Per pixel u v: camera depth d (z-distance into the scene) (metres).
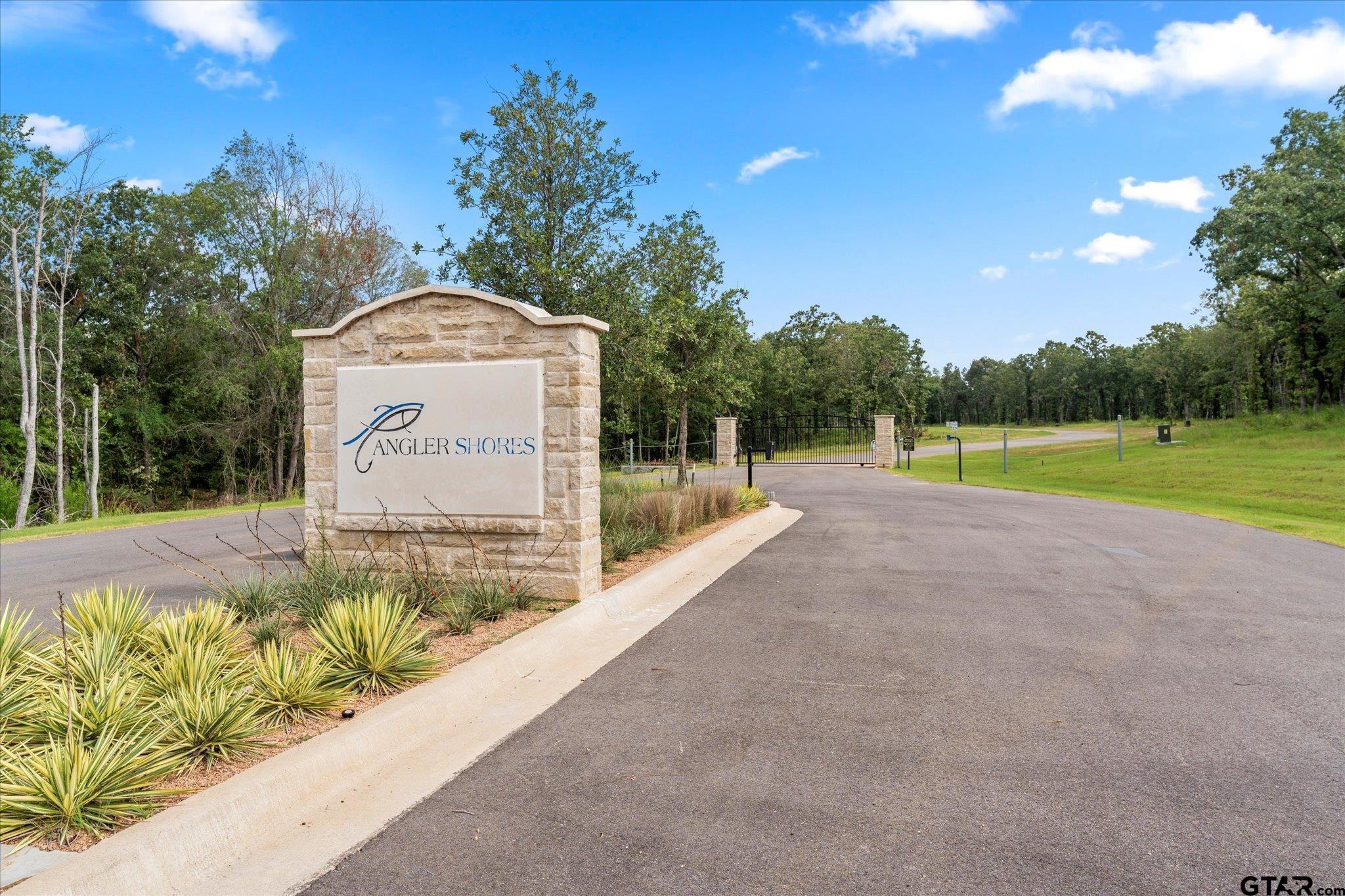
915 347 79.81
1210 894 2.99
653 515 11.84
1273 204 38.81
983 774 4.08
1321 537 13.31
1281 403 58.44
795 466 40.22
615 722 4.82
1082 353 134.25
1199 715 4.92
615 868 3.17
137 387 37.53
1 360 30.70
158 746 3.87
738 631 7.00
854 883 3.06
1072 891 3.01
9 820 3.20
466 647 6.04
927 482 28.64
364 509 8.38
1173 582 9.24
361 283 36.03
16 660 4.98
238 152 35.97
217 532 16.17
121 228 37.88
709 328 21.64
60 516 29.42
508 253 13.14
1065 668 5.91
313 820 3.59
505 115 13.00
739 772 4.11
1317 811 3.67
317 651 5.25
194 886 3.05
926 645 6.56
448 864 3.21
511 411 7.95
